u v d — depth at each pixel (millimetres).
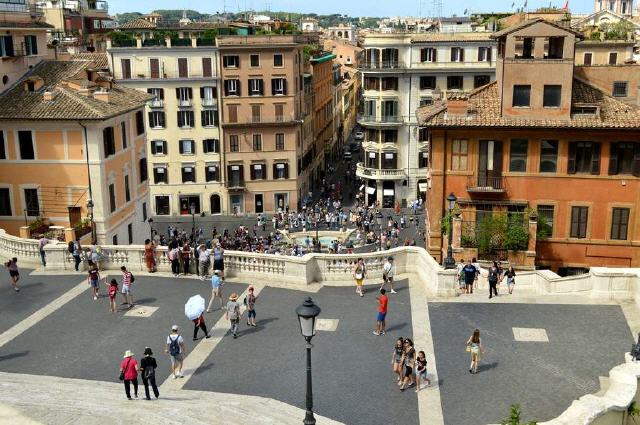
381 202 94188
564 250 45219
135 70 86875
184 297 32938
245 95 88875
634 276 30719
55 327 29484
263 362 25922
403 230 80562
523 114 44094
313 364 25672
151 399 22656
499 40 47781
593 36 86062
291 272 34625
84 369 25531
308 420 19047
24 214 48156
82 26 120312
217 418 20688
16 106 47156
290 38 88188
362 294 32938
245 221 88875
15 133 47156
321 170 120500
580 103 44125
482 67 87750
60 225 47969
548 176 44438
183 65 87312
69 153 47062
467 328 28469
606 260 44812
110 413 20500
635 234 44031
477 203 45406
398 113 90812
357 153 148250
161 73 87062
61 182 47531
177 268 36188
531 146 44250
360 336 28062
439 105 50406
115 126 50344
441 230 46031
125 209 52562
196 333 27922
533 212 44219
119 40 86562
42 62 54156
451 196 37219
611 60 75188
